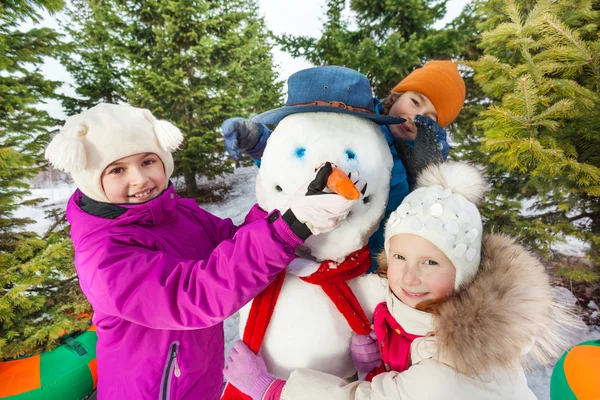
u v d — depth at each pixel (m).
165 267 1.04
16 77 3.47
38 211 7.59
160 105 6.85
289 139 1.08
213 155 7.82
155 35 7.20
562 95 2.27
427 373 0.88
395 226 0.98
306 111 1.12
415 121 1.35
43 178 9.55
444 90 1.70
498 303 0.86
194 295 0.95
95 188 1.21
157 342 1.28
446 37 4.65
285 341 1.12
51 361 2.29
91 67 6.79
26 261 3.07
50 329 2.54
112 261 1.07
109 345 1.29
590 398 1.01
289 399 0.98
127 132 1.20
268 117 1.16
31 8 3.44
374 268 1.25
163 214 1.32
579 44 2.22
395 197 1.29
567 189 2.77
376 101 1.62
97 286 1.06
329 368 1.13
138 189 1.25
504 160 2.56
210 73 7.16
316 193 0.85
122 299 1.02
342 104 1.16
